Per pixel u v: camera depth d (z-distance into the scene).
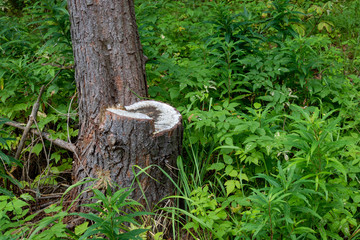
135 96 2.89
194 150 3.01
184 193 2.74
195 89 3.59
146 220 2.49
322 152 2.02
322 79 3.67
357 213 2.50
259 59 3.50
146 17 4.45
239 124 2.91
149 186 2.55
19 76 3.39
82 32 2.69
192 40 4.85
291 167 2.00
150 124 2.40
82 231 2.27
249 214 2.18
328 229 2.40
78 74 2.80
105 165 2.56
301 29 4.53
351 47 4.96
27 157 3.44
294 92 3.59
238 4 5.87
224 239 2.41
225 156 2.77
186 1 6.13
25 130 3.19
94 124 2.71
